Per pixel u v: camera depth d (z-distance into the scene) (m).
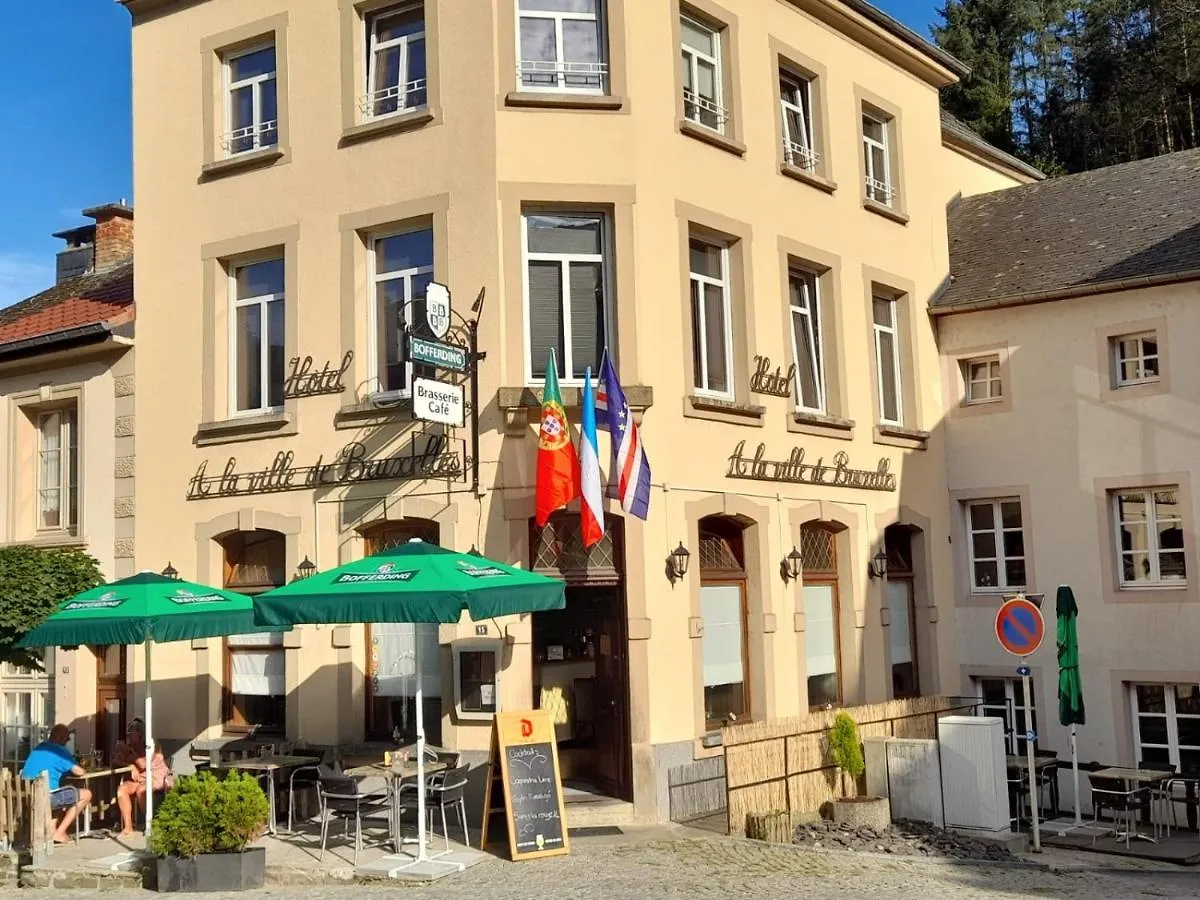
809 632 17.91
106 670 18.02
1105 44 45.41
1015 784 17.41
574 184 15.02
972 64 46.09
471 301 14.80
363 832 13.76
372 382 15.80
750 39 17.59
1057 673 19.97
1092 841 16.47
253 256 17.00
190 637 13.03
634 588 14.56
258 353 17.02
